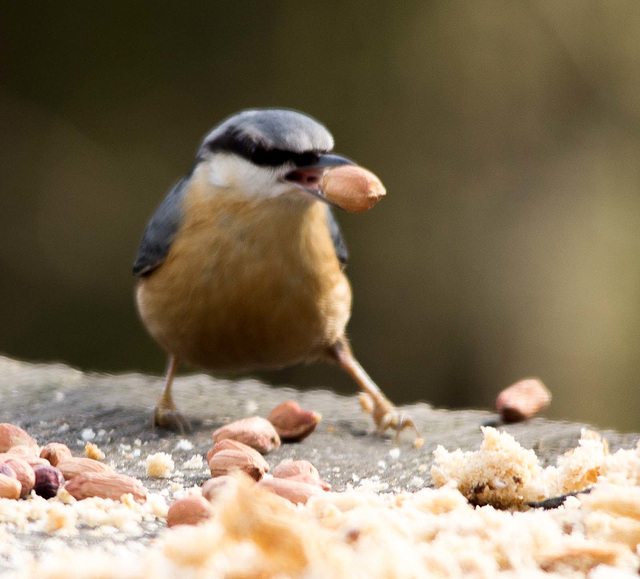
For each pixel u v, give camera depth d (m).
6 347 13.71
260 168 5.76
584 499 3.70
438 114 14.41
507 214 13.98
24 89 14.89
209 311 5.96
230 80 14.98
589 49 14.37
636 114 14.30
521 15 14.45
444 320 13.62
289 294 5.92
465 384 13.48
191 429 6.40
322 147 5.83
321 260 5.99
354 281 13.66
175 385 7.86
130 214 14.59
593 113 14.37
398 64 14.57
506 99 14.39
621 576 3.08
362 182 5.48
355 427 6.49
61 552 3.19
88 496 4.18
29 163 14.65
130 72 15.08
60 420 6.49
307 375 13.22
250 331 6.02
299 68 14.79
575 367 13.38
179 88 15.02
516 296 13.62
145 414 6.72
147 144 14.94
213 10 15.05
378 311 13.64
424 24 14.60
